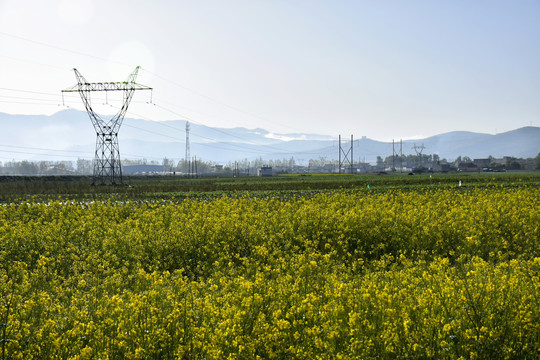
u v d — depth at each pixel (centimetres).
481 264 1204
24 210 3234
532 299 945
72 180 11888
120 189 6831
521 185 6456
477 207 2555
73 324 948
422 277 1283
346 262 1722
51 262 1708
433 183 7888
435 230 1941
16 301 1101
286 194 5522
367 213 2298
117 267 1709
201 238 1977
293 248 1858
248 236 1986
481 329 825
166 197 5247
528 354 808
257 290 1076
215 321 928
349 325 878
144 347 834
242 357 802
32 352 819
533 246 1823
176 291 1199
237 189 6925
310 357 792
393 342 816
